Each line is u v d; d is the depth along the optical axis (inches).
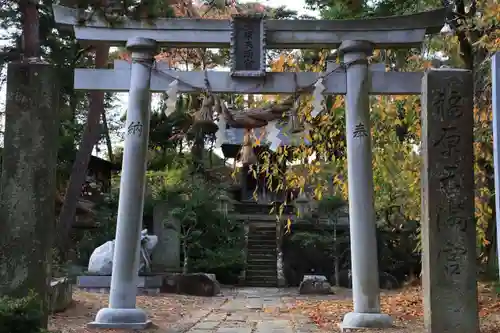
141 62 364.8
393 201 590.2
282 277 773.9
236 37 366.0
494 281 525.3
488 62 415.5
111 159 1138.7
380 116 467.5
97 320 343.9
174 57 703.1
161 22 364.8
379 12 472.7
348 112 362.3
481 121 429.7
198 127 721.0
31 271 277.6
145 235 626.2
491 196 459.5
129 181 355.6
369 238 347.6
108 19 351.6
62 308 406.6
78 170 716.7
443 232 305.9
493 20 403.9
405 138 496.7
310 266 814.5
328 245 811.4
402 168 473.4
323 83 365.1
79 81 366.3
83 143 718.5
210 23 367.2
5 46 677.9
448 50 463.5
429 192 309.3
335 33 367.2
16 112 286.5
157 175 864.3
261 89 367.9
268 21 368.5
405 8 473.4
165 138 943.0
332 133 479.2
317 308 485.1
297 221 869.8
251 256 837.2
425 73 320.2
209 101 368.2
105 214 823.7
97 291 570.9
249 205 1067.3
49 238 283.6
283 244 829.2
